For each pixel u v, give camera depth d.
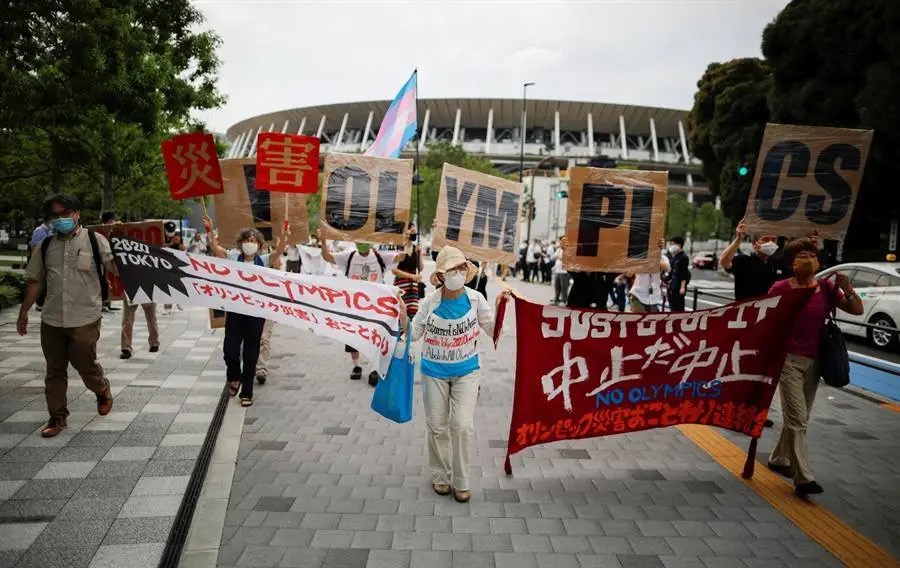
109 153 9.23
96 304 4.80
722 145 25.38
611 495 3.94
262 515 3.54
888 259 13.69
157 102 10.09
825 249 22.50
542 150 93.31
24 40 7.36
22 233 35.84
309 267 12.09
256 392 6.29
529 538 3.35
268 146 6.02
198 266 4.62
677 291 9.12
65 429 4.78
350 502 3.75
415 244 7.09
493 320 3.98
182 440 4.64
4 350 7.40
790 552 3.26
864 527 3.58
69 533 3.20
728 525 3.55
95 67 7.62
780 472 4.39
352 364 7.79
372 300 4.25
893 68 14.74
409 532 3.39
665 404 4.31
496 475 4.24
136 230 7.80
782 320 4.09
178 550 3.09
